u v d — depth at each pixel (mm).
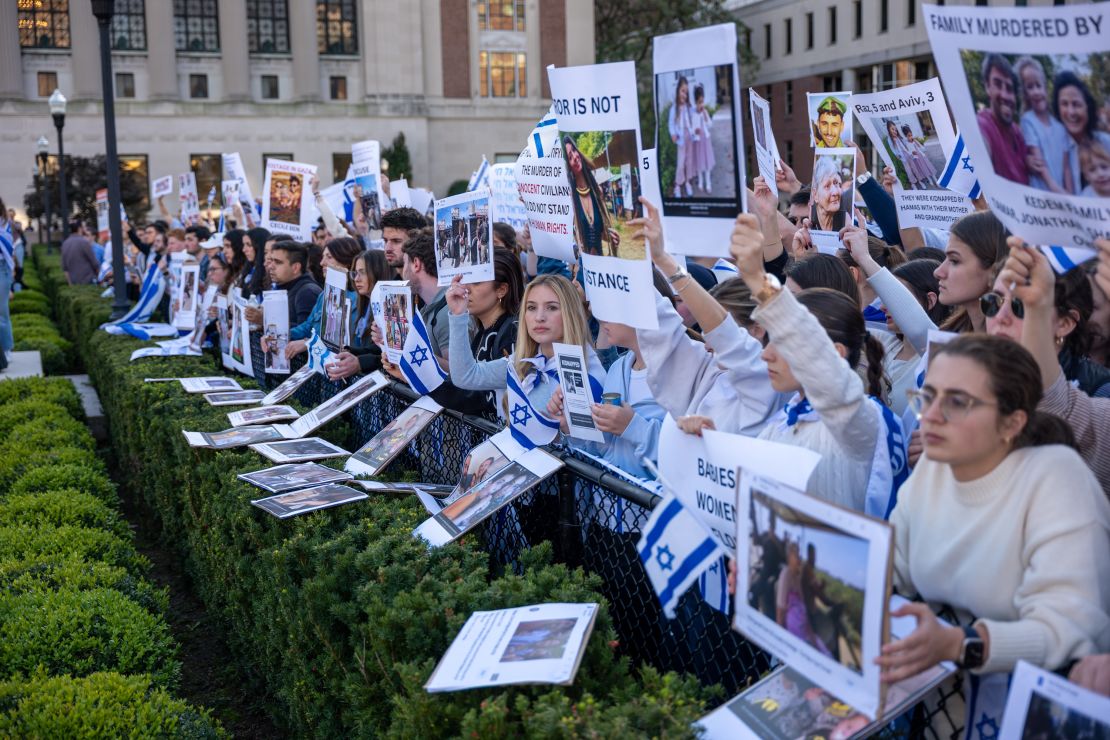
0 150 50344
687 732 2287
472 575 3264
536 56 56406
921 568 2416
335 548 3771
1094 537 2166
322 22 54625
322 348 6301
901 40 48562
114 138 13172
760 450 2555
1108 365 3334
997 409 2195
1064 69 2254
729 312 3525
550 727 2346
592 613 2814
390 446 4742
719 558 2611
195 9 53469
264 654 4742
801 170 56469
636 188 3025
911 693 2119
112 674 3854
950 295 3576
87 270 22203
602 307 3271
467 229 4355
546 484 3953
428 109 55281
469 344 4492
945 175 4922
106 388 10117
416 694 2707
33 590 4617
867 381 3170
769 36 58875
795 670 2324
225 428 6039
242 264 9625
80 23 51000
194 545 6039
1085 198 2305
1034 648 2084
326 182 54094
